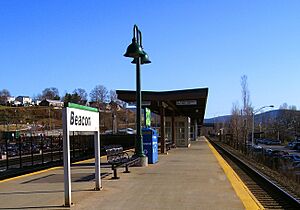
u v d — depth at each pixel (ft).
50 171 56.34
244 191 36.11
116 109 410.72
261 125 367.66
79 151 101.91
